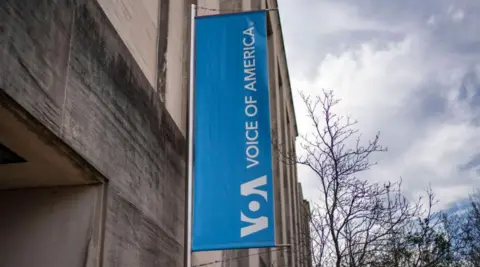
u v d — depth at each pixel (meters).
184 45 10.49
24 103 4.09
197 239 7.66
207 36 9.00
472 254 17.55
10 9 3.94
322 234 13.16
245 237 7.63
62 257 5.18
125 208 5.87
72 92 4.85
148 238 6.54
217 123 8.38
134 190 6.20
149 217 6.64
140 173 6.46
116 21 6.83
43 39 4.39
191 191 7.95
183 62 10.33
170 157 7.88
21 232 5.30
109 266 5.36
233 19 9.09
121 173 5.85
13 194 5.46
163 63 8.88
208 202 7.86
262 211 7.75
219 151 8.18
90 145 5.15
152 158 6.98
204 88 8.66
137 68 6.65
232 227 7.70
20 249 5.24
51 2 4.55
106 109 5.57
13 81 3.95
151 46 8.39
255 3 22.98
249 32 8.95
